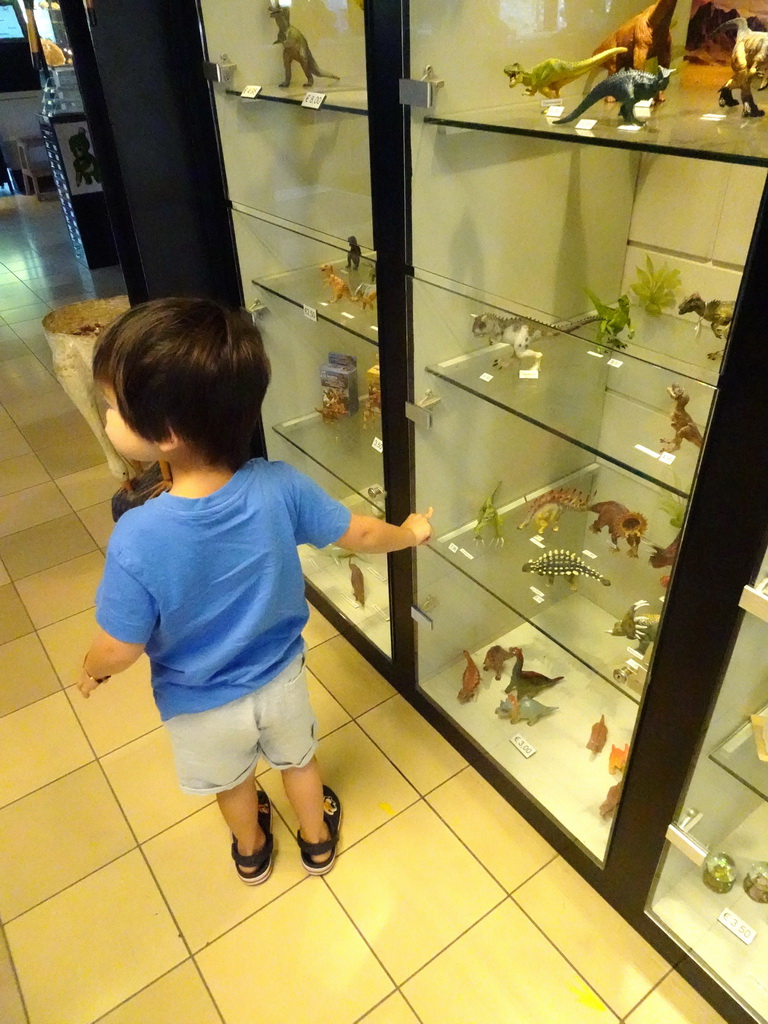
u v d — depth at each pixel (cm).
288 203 171
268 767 172
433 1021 129
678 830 119
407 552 158
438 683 181
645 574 141
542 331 139
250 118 165
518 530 164
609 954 137
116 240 176
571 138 105
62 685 194
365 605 199
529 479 155
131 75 155
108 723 183
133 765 173
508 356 143
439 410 147
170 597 98
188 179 172
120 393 90
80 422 315
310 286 175
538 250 138
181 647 108
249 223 178
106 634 99
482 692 178
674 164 125
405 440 147
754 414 81
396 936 140
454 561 170
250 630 109
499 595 170
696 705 104
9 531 252
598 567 152
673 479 120
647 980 133
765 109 105
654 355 128
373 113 115
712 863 132
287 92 150
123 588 95
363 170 145
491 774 163
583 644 153
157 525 94
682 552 97
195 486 99
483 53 116
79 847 157
